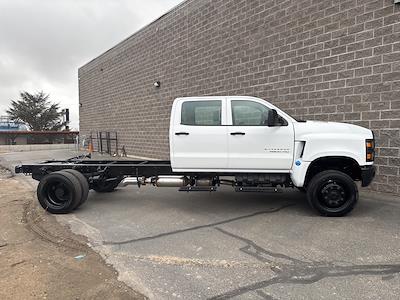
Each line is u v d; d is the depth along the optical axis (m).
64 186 7.14
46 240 5.57
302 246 5.08
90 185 8.16
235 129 6.85
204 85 13.23
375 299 3.59
